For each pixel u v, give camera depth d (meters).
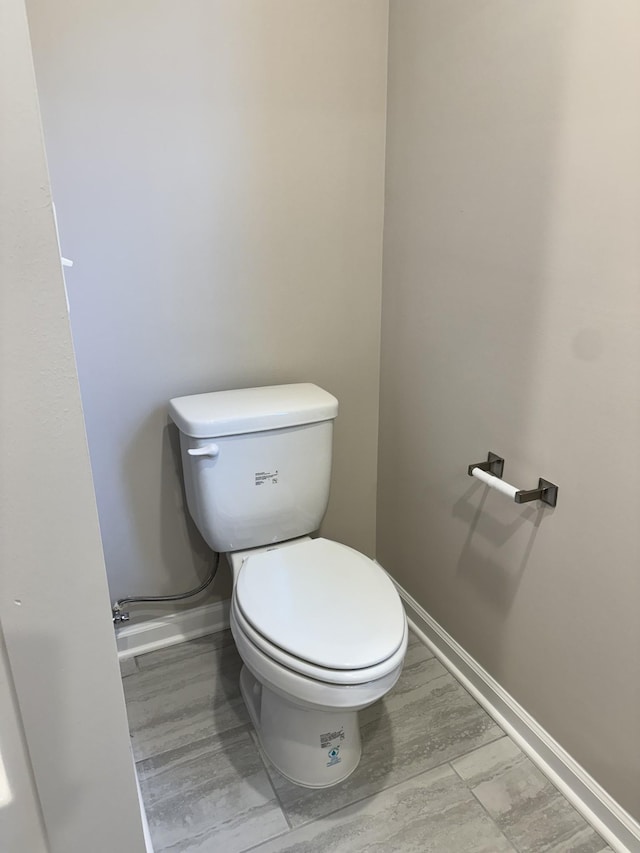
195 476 1.52
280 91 1.53
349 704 1.18
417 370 1.72
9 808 0.93
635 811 1.25
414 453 1.79
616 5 1.00
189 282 1.58
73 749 0.93
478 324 1.45
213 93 1.47
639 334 1.06
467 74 1.36
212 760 1.48
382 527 2.04
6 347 0.73
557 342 1.23
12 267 0.71
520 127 1.24
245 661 1.31
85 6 1.31
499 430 1.43
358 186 1.70
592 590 1.25
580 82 1.09
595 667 1.28
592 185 1.10
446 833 1.32
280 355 1.75
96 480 1.64
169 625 1.86
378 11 1.57
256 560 1.48
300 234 1.67
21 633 0.85
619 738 1.25
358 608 1.32
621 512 1.16
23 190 0.69
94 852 1.01
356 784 1.42
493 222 1.35
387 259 1.77
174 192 1.50
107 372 1.57
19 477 0.79
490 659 1.61
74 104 1.36
